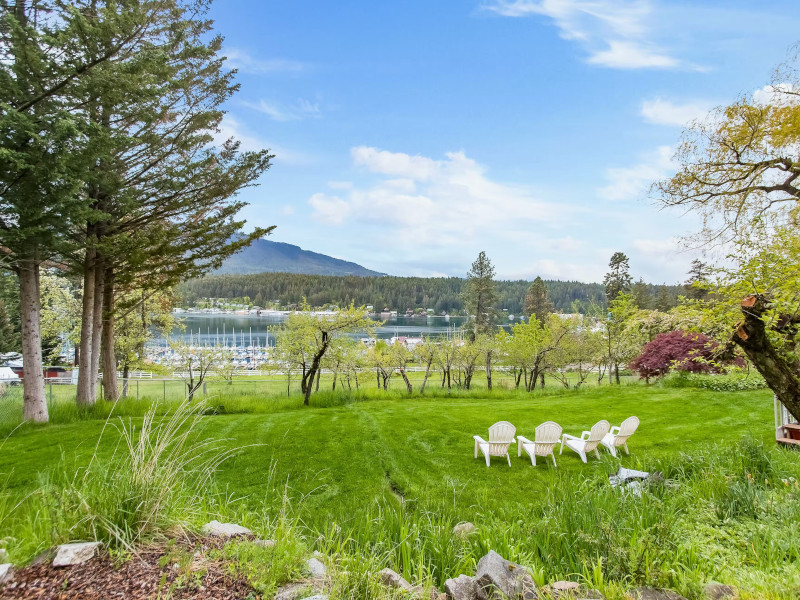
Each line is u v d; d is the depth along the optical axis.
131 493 3.08
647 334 23.08
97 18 8.81
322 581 2.62
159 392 26.22
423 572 3.16
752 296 4.95
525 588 2.66
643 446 8.62
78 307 22.30
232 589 2.38
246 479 6.80
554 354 24.08
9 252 9.47
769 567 3.00
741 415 11.11
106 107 9.53
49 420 10.48
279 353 22.59
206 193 12.45
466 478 7.06
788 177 10.80
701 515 4.21
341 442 9.20
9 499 4.45
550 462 7.99
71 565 2.53
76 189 8.27
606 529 3.49
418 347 28.41
